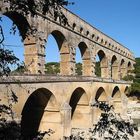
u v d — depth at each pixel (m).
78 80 49.28
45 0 10.09
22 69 11.20
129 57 109.88
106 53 76.88
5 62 10.24
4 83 27.02
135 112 83.69
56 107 41.41
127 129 13.74
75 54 54.25
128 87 91.06
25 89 28.86
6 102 27.12
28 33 11.91
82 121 55.19
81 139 20.22
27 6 10.13
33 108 42.81
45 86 37.31
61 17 10.69
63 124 41.84
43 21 41.53
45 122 42.00
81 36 58.03
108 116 14.12
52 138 41.56
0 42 9.72
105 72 77.25
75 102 55.94
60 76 42.12
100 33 71.31
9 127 12.56
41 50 41.16
